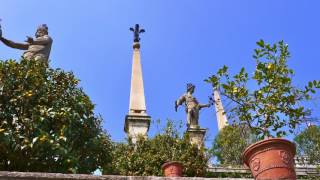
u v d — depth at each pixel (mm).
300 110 9672
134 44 28906
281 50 10031
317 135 18109
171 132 18688
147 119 24547
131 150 18219
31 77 11367
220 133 19312
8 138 9961
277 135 9648
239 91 9914
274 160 7078
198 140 22703
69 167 10266
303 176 16938
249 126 9883
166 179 6844
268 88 9828
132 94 26078
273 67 9875
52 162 10172
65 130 10594
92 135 11539
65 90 11805
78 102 11602
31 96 11039
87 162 11398
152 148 18156
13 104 10883
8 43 17109
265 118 9742
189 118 25031
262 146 7215
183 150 18047
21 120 10633
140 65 27797
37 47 17031
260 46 10039
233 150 21281
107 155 12078
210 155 19406
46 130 10625
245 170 18828
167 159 17594
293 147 7305
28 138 10258
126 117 24625
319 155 18906
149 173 17359
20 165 10125
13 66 11328
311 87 9766
